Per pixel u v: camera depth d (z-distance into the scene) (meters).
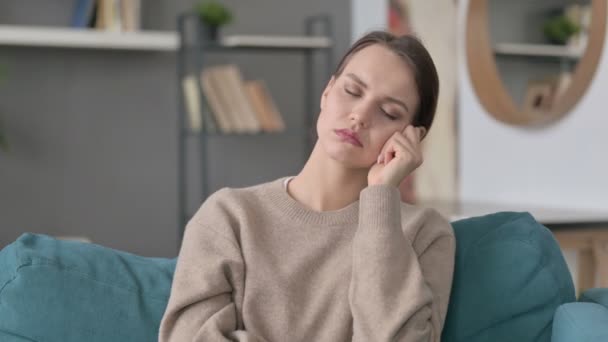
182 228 4.42
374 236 1.48
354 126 1.54
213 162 4.71
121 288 1.56
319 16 4.63
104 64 4.48
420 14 4.21
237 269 1.51
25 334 1.50
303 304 1.52
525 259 1.61
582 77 3.22
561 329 1.51
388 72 1.55
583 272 2.93
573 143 3.33
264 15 4.75
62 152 4.43
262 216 1.59
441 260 1.57
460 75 3.99
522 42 3.52
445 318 1.60
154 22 4.54
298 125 4.83
